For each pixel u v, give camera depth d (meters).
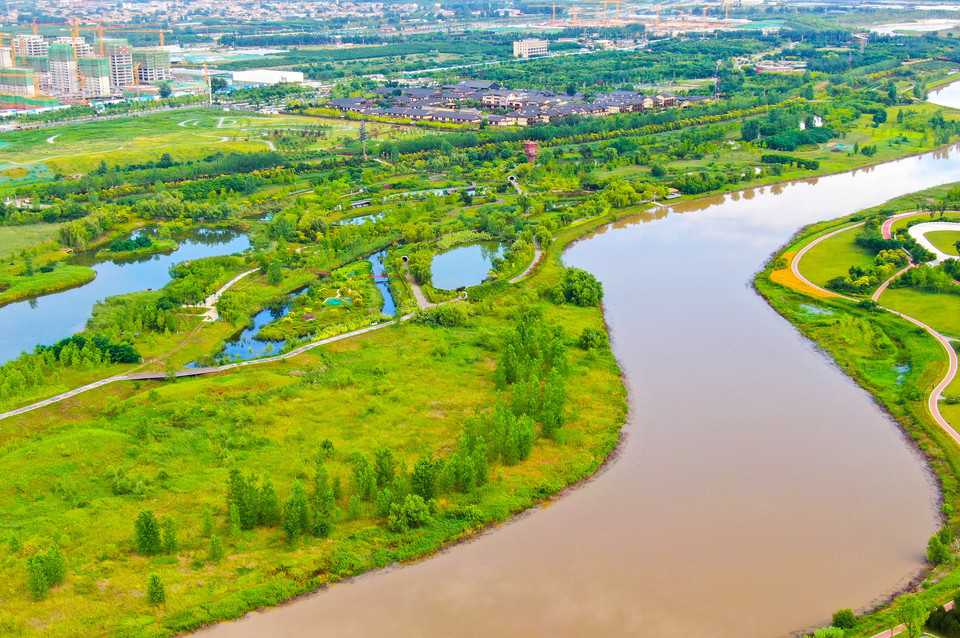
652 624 196.25
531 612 199.12
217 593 198.50
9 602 191.62
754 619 197.38
